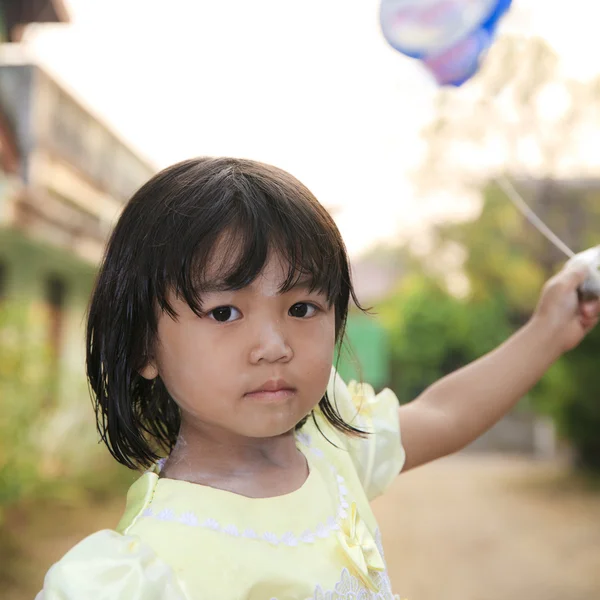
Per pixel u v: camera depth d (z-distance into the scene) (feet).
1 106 22.08
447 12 4.63
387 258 62.44
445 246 44.11
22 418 19.79
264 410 2.85
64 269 26.66
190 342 2.87
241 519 2.99
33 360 21.24
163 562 2.73
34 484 19.81
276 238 2.87
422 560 20.57
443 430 4.17
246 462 3.20
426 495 30.45
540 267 36.50
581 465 34.86
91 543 2.74
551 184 33.01
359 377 4.33
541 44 25.61
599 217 34.35
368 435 3.95
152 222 2.95
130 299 2.98
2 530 17.92
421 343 58.90
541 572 19.24
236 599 2.78
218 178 2.97
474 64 4.74
